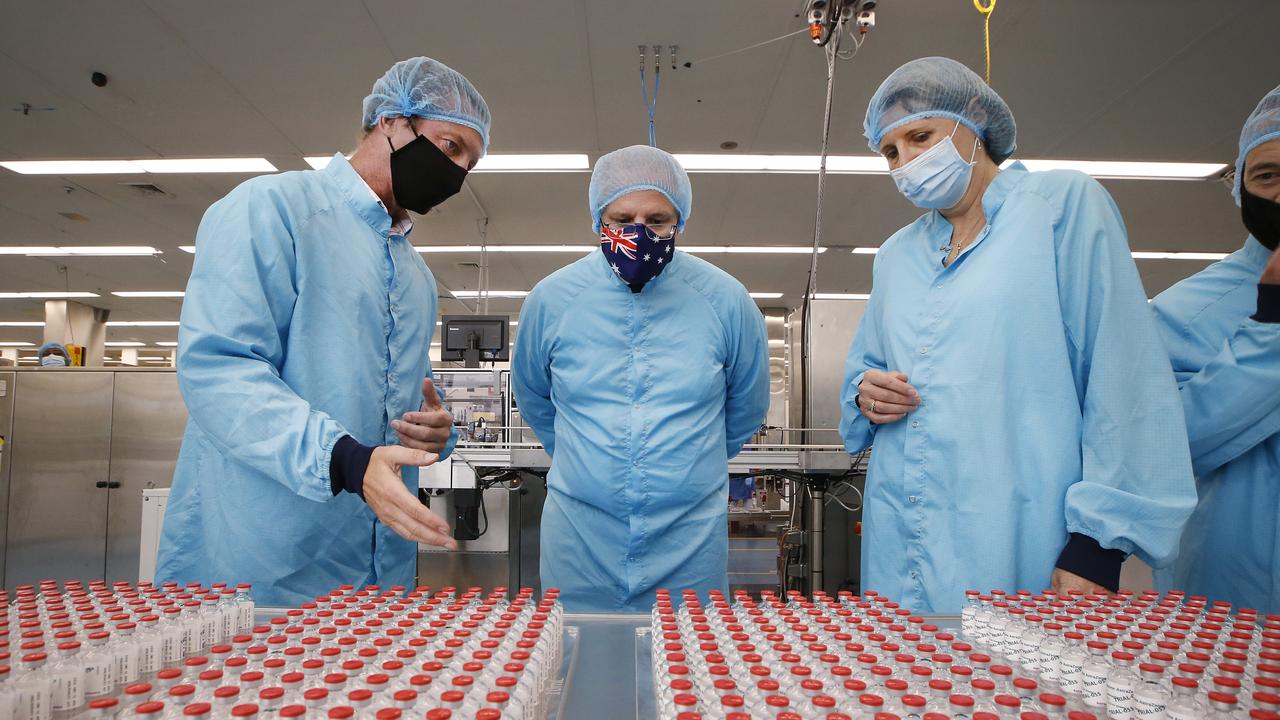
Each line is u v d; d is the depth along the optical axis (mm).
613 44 3943
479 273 8828
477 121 1474
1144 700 622
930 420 1329
